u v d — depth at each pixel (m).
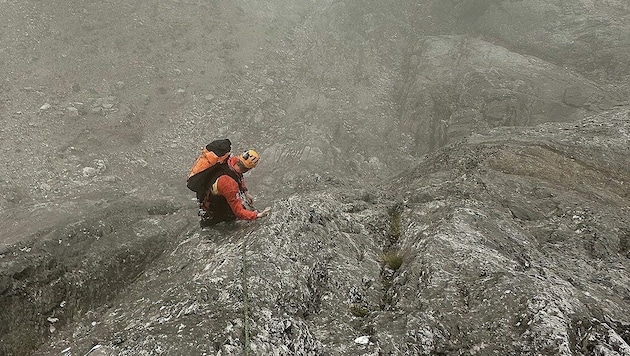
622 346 3.93
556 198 8.73
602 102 27.70
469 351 4.25
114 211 7.91
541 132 13.26
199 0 35.66
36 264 5.66
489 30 36.59
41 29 28.69
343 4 37.97
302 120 28.78
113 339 4.18
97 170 22.64
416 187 10.20
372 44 36.16
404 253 6.30
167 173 24.11
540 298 4.50
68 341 5.07
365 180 25.33
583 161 10.91
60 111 25.17
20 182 21.14
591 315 4.58
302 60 34.12
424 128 29.06
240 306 4.37
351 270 5.74
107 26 30.56
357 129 28.92
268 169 25.03
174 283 5.46
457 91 30.09
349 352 4.25
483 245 6.09
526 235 7.05
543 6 36.75
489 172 9.80
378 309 5.20
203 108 28.31
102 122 25.42
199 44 32.38
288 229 5.82
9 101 24.73
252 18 36.50
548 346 4.02
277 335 4.05
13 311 5.13
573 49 33.09
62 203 10.34
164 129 26.62
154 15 32.91
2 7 28.84
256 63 32.66
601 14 35.19
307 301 5.05
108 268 6.29
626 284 5.97
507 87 29.47
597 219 7.81
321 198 7.58
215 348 3.71
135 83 28.28
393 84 33.25
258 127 28.33
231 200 5.75
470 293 4.90
